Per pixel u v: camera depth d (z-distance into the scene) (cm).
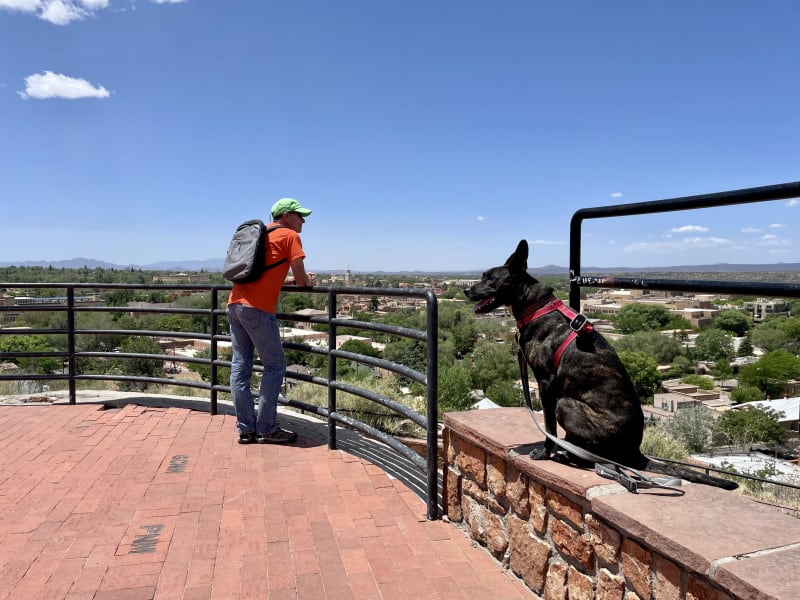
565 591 252
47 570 297
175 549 320
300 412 702
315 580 289
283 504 383
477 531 329
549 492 262
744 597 157
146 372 1700
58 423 576
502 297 299
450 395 1568
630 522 204
